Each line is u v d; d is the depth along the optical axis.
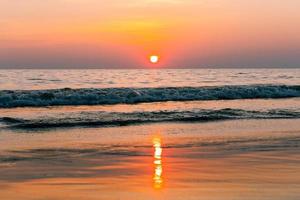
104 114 22.64
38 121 20.12
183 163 12.29
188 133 17.83
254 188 9.36
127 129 18.69
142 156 13.36
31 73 80.69
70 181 10.17
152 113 23.09
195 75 79.44
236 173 10.92
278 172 11.00
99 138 16.61
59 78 61.91
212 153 13.80
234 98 32.69
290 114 23.66
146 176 10.69
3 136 16.70
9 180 10.26
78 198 8.68
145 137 16.88
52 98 27.45
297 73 91.44
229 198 8.62
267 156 13.27
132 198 8.69
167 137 16.91
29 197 8.76
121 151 14.16
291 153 13.76
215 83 54.44
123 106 26.72
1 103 25.84
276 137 16.89
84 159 12.88
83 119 20.97
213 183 9.87
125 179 10.38
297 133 17.88
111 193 9.05
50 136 16.89
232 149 14.47
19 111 23.81
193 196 8.78
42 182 10.06
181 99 30.98
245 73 91.06
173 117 22.03
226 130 18.59
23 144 15.22
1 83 50.03
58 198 8.68
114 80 59.97
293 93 34.72
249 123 20.59
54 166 11.89
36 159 12.82
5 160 12.62
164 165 12.03
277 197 8.64
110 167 11.79
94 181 10.17
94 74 80.50
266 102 30.12
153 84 52.16
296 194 8.86
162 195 8.89
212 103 29.02
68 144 15.32
